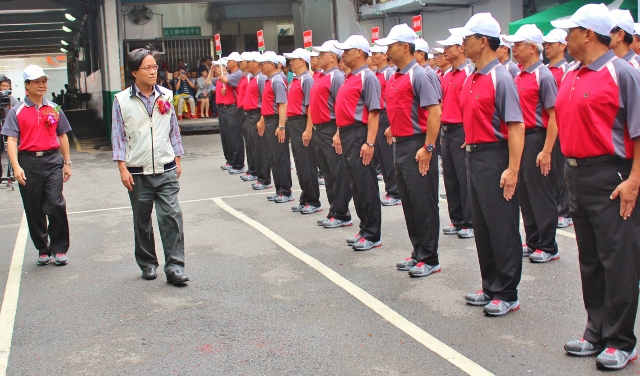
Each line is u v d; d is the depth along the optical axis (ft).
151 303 18.63
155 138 19.95
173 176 20.36
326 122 26.22
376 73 31.78
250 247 24.38
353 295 18.71
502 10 51.13
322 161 27.35
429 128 19.03
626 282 13.41
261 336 16.01
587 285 14.35
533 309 17.15
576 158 13.61
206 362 14.66
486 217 16.72
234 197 34.71
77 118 100.32
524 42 21.12
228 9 78.07
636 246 13.34
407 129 19.72
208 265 22.21
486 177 16.57
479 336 15.56
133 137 19.90
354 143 23.02
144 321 17.28
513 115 15.90
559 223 25.71
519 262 16.81
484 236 17.12
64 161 23.03
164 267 20.40
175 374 14.12
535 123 21.06
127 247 25.00
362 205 23.38
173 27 78.95
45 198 22.50
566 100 13.74
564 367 13.82
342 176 26.63
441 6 55.11
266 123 32.71
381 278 20.18
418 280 19.86
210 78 46.83
